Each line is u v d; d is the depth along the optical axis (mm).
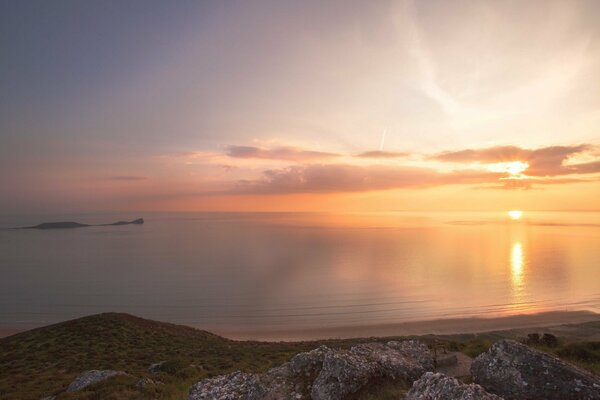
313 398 10891
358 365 11398
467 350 21703
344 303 188500
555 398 9273
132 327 71125
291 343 73250
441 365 13344
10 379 34062
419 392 9578
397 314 158750
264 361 40375
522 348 10805
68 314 176375
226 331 137500
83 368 40750
